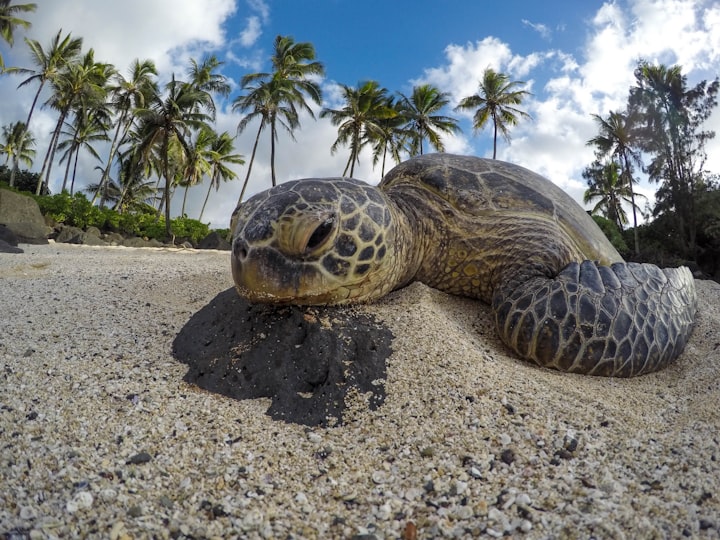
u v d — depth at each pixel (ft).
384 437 1.17
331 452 1.13
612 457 1.07
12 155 24.17
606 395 1.40
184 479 1.00
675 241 16.87
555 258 1.81
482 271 1.89
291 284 1.42
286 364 1.41
